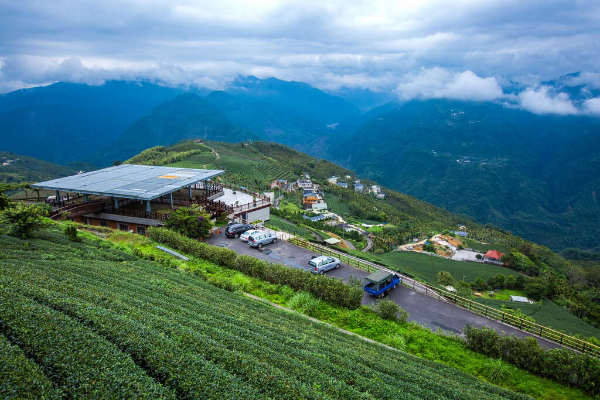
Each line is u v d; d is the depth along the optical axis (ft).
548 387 68.13
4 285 51.19
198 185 232.32
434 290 113.29
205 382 38.11
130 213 160.25
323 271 118.62
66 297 51.72
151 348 41.98
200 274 100.12
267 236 140.87
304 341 62.13
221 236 150.20
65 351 36.76
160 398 33.91
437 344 79.15
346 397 44.04
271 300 93.86
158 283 79.82
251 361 45.65
